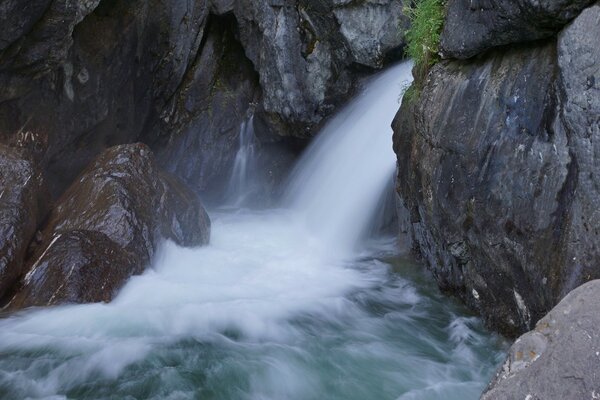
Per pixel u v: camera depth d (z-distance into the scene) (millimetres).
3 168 6238
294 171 11445
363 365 4578
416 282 6344
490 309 4824
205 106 11906
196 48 11266
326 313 5605
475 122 4547
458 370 4484
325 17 10289
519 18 3867
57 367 4414
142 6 9664
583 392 2287
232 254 7609
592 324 2480
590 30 3311
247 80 11977
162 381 4277
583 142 3340
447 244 5094
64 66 8141
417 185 5820
